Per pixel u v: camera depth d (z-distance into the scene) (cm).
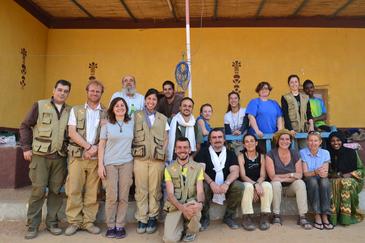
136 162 378
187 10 524
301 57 757
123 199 364
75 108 373
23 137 363
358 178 408
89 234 372
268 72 757
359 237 359
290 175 404
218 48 764
